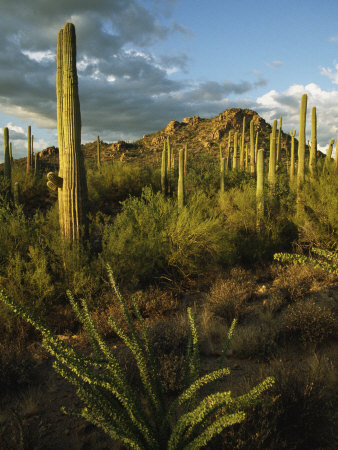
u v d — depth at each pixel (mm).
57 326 5699
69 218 7289
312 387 3271
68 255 6676
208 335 5188
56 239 7016
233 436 2705
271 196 11570
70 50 7012
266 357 4574
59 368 2023
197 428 2254
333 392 3555
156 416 2443
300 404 3125
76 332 5617
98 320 5586
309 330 4902
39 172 19953
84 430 3215
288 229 10812
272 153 13312
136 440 2148
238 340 4898
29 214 14977
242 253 10016
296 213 11172
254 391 2031
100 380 2016
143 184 19062
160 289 7711
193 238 8664
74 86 7102
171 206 10172
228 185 18359
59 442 3053
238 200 12047
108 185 18359
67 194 7238
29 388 3918
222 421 1886
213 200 13961
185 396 2160
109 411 2133
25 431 2980
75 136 7172
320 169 13695
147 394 2475
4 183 14523
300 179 11953
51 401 3711
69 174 7211
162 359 4301
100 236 8578
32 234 7430
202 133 97812
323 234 9547
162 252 8414
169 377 3814
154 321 5770
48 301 6109
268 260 9844
